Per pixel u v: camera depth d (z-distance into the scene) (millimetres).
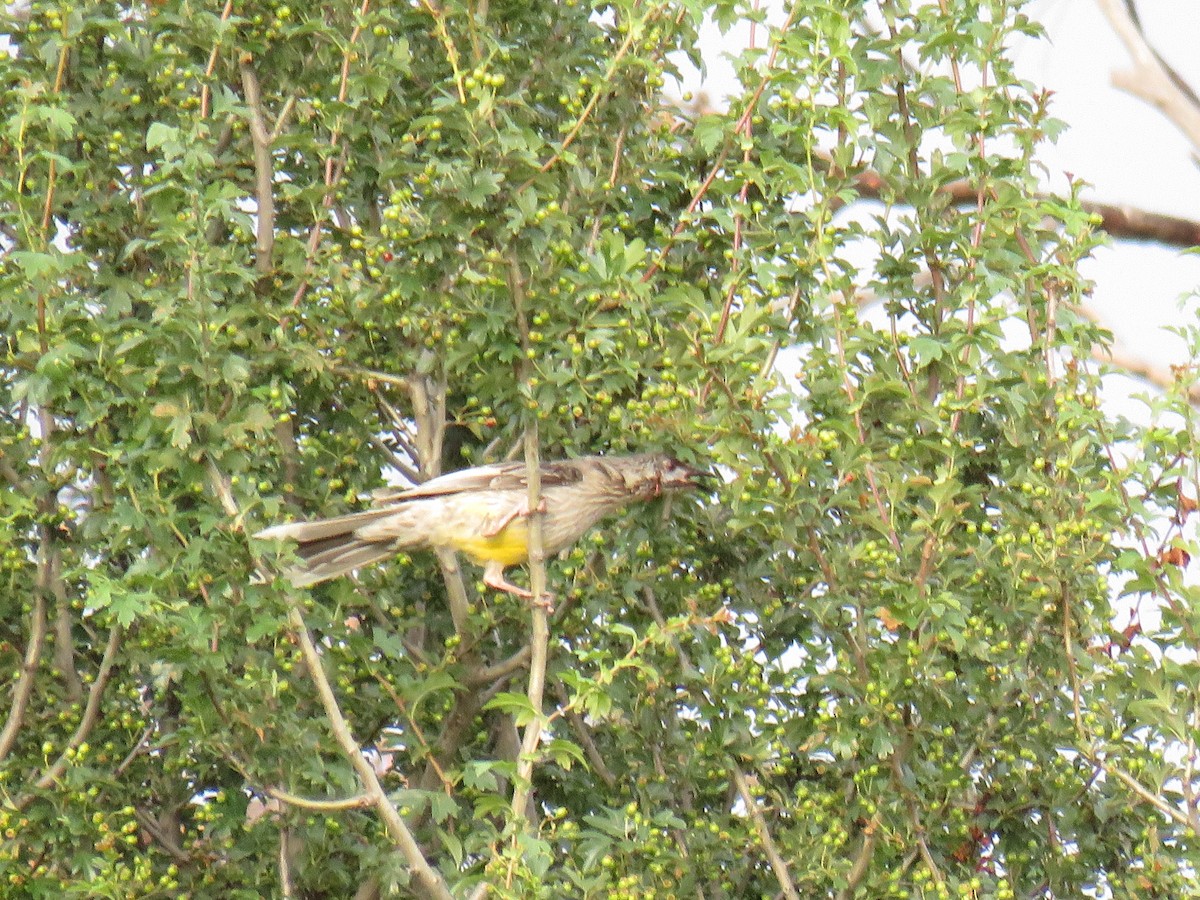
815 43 12945
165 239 12008
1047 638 12922
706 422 12289
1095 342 14203
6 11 14523
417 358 13922
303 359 13195
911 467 12578
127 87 14594
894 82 14211
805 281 13438
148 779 13773
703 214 13305
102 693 13055
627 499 13625
